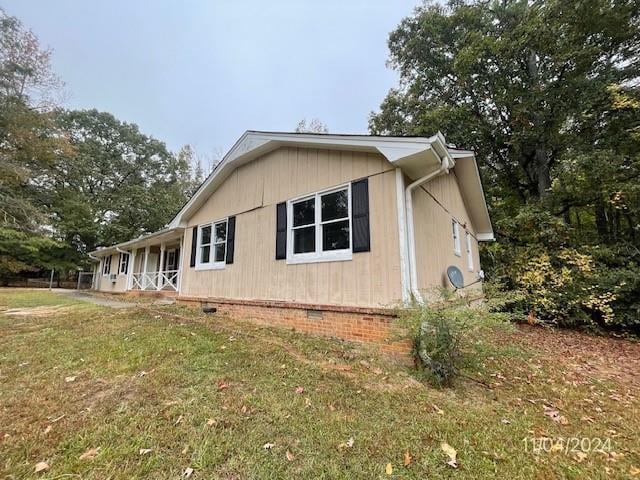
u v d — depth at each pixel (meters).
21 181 16.45
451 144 13.31
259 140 6.98
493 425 2.73
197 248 9.12
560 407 3.33
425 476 2.03
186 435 2.35
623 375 4.77
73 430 2.40
